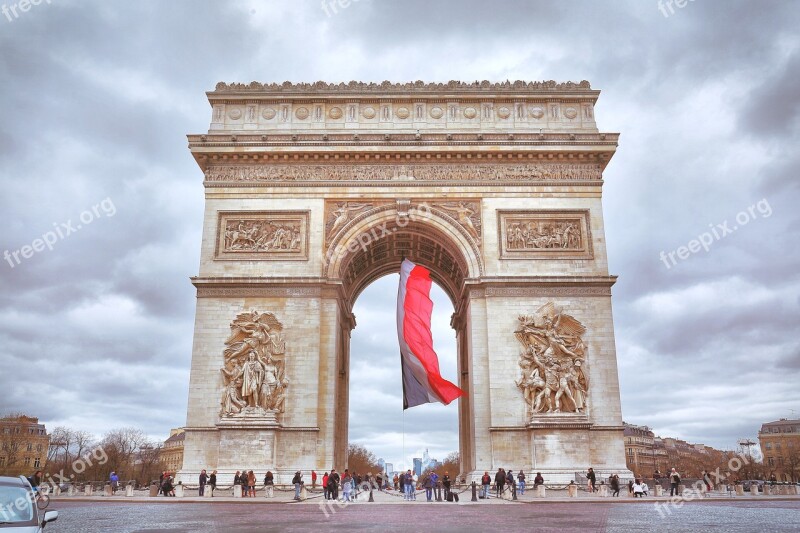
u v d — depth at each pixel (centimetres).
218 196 8050
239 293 7688
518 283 7694
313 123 8350
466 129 8331
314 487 6931
